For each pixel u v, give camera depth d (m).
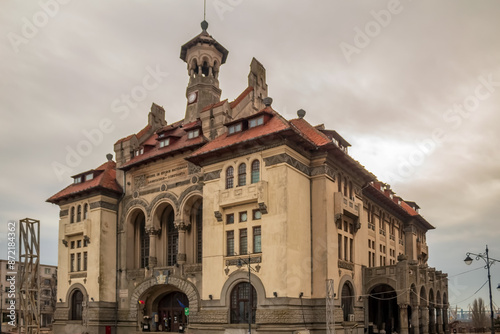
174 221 45.03
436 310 55.91
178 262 43.91
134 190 49.94
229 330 37.47
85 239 50.31
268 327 35.41
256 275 37.06
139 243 50.31
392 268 44.41
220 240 39.88
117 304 48.75
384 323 48.72
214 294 39.38
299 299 36.59
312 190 40.59
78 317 50.59
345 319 41.16
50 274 102.88
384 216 57.47
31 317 45.62
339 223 41.69
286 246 35.91
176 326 45.88
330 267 38.78
